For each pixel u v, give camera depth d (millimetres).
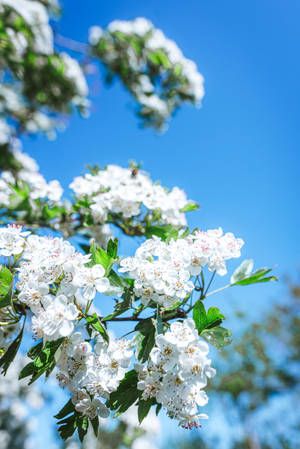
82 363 271
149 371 271
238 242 304
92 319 273
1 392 809
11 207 401
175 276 286
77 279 271
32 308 272
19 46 505
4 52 507
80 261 277
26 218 408
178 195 413
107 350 274
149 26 633
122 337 279
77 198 419
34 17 539
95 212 406
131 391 274
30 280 276
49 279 278
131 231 409
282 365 1751
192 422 269
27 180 421
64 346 270
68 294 271
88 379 270
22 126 697
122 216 413
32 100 646
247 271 312
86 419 279
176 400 261
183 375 258
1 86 610
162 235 385
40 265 282
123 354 274
